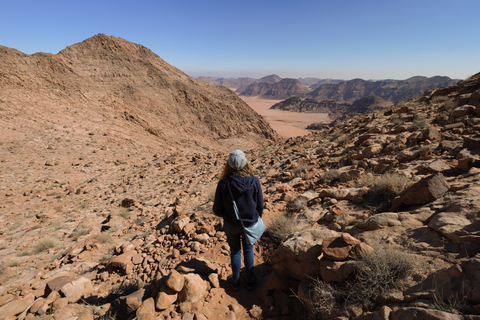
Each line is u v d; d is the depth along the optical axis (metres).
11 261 7.93
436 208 3.22
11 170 25.88
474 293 1.87
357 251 2.73
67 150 34.78
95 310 3.60
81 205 15.89
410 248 2.66
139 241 6.61
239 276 3.45
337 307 2.47
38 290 5.27
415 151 6.66
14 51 74.31
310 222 4.67
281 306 3.02
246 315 3.04
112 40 136.75
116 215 10.78
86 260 6.86
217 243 5.05
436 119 9.62
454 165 5.11
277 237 4.46
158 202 11.91
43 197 19.39
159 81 126.50
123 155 36.78
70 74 87.81
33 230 11.76
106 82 111.69
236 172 3.09
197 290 3.26
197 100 126.12
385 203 4.34
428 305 1.97
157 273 4.39
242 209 3.12
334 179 6.97
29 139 35.34
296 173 8.97
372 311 2.27
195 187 12.86
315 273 2.98
